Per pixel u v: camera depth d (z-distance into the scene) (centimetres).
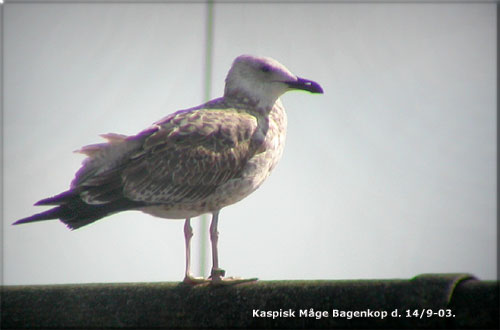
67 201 1151
